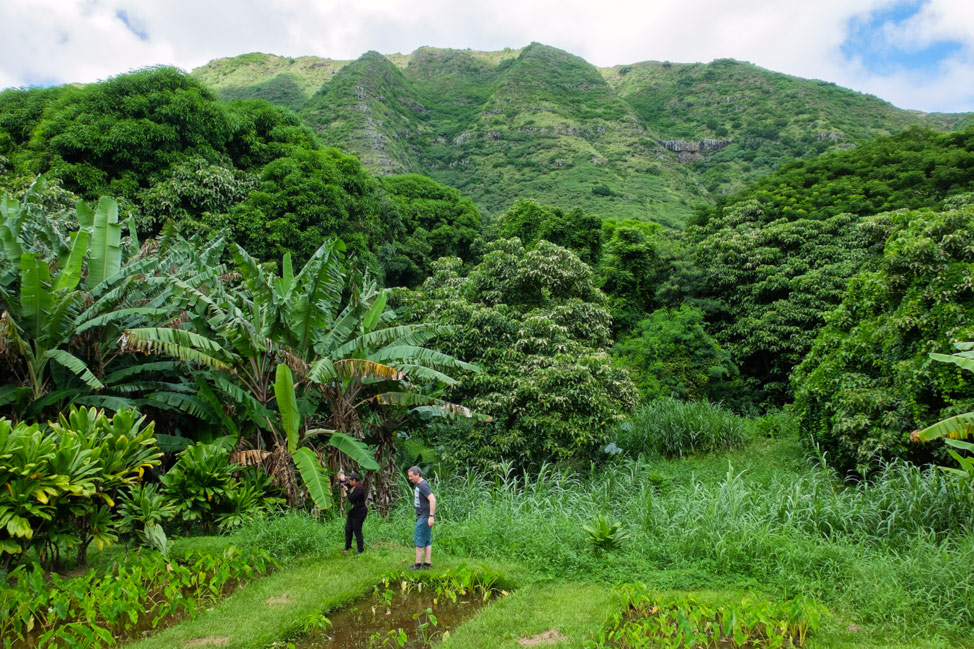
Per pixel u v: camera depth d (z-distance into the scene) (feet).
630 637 17.75
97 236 33.14
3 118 61.26
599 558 24.76
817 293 63.72
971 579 19.81
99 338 31.24
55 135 54.60
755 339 64.90
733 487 28.73
